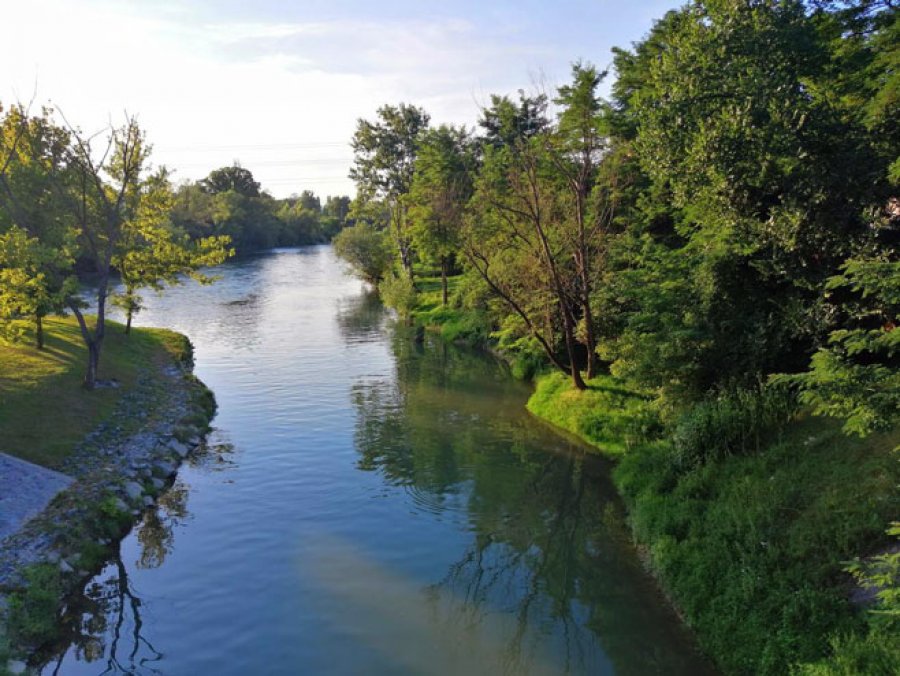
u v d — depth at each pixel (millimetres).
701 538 13406
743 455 15984
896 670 8156
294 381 31672
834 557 10961
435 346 40812
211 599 13117
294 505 17641
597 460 20703
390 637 11922
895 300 9500
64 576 13477
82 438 19797
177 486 18953
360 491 18562
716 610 11453
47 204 24766
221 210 130625
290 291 71125
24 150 23562
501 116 39969
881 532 10984
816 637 9719
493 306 33969
